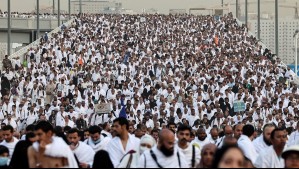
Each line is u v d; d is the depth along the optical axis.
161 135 21.77
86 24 138.12
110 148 26.56
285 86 74.62
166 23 142.88
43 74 80.56
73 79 78.19
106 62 93.25
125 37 123.56
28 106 60.03
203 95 68.44
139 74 82.19
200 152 23.98
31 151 21.12
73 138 26.27
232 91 70.88
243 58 98.56
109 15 150.50
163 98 61.25
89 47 104.31
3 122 53.62
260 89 70.31
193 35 127.62
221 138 31.64
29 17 158.62
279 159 23.12
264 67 89.75
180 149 24.16
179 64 91.50
